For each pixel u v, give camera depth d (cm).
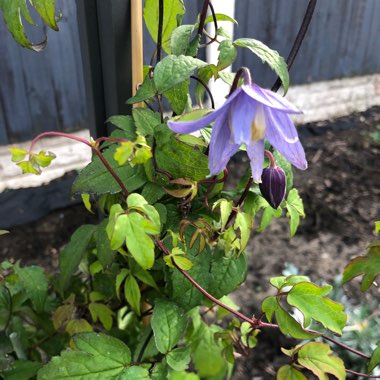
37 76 62
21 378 27
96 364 22
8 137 64
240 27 71
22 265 49
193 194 22
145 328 31
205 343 33
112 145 23
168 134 21
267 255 53
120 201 26
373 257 24
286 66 22
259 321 23
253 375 40
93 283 30
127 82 25
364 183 65
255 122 17
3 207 56
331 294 45
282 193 21
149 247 19
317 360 22
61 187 61
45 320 30
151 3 24
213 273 24
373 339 40
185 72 20
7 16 19
